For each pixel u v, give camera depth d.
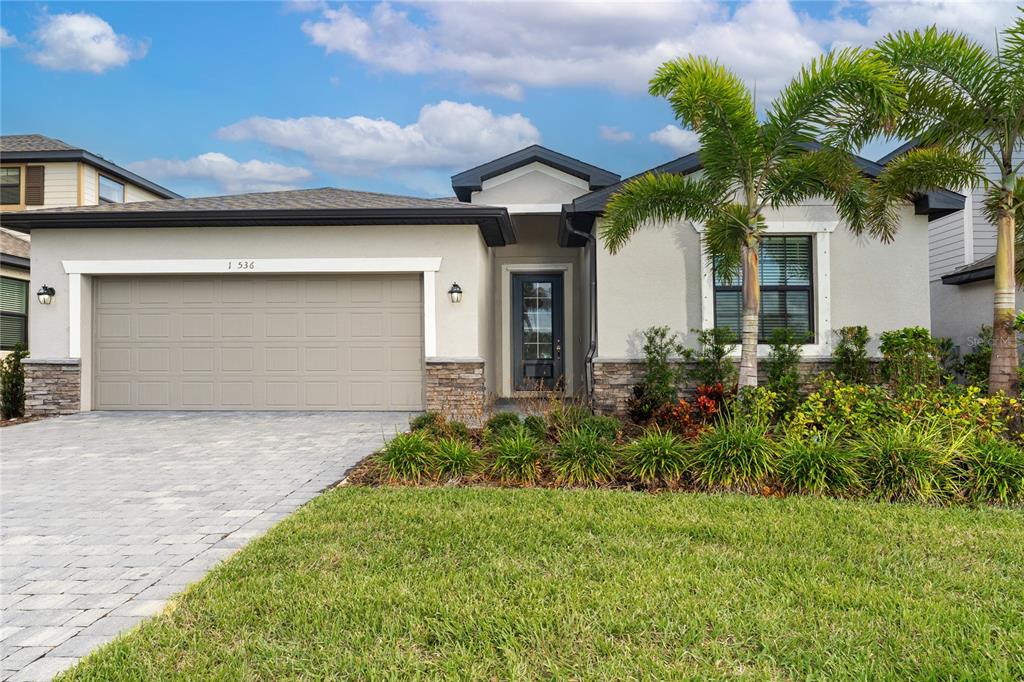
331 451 7.47
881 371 8.90
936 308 13.18
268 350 10.81
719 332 9.39
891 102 6.39
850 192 7.95
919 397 6.75
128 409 10.84
